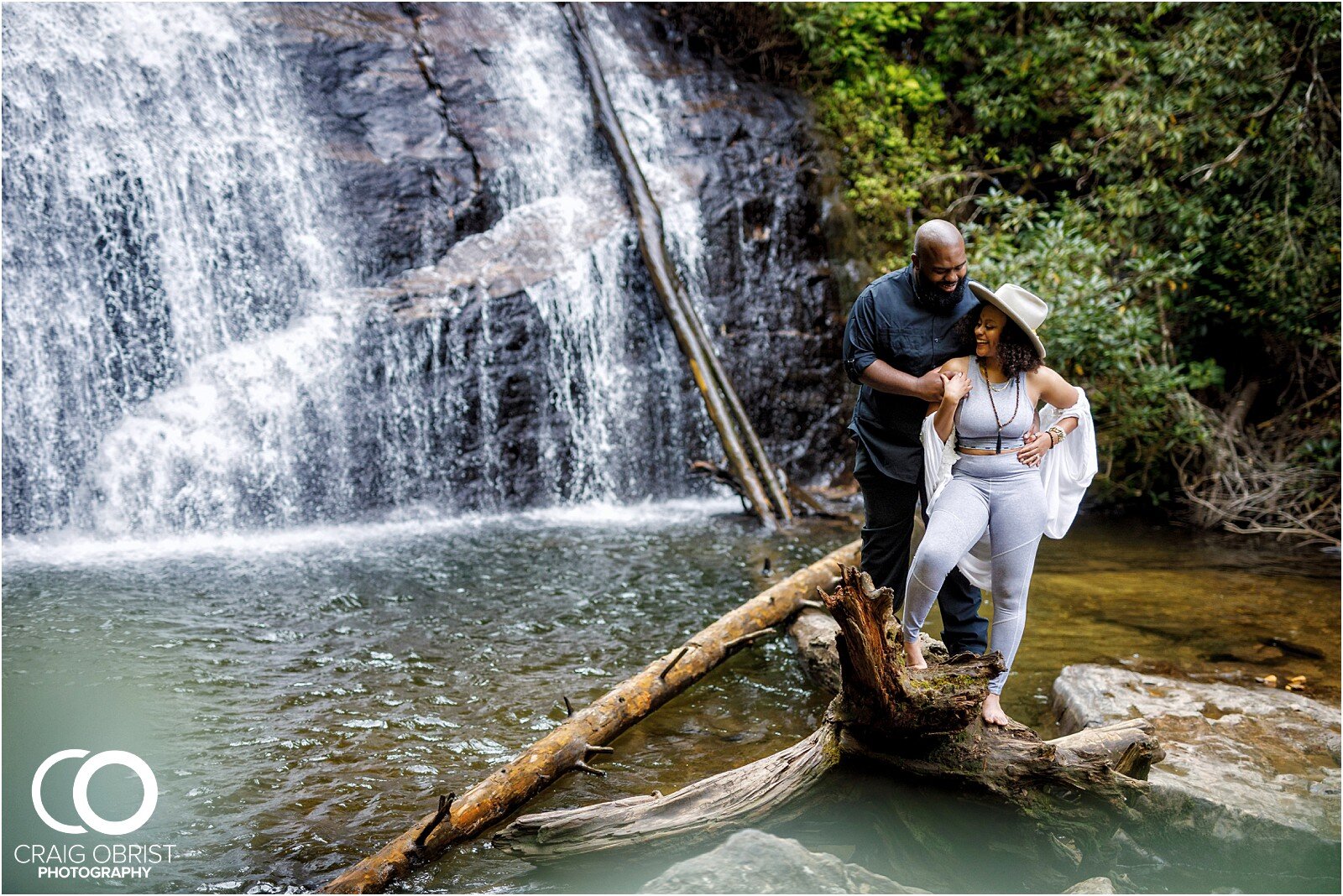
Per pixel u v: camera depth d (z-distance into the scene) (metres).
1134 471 10.65
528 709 4.80
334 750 4.34
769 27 12.79
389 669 5.29
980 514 3.60
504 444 9.96
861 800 3.36
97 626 5.89
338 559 7.66
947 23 12.72
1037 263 9.63
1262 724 4.31
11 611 6.15
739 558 7.72
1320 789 3.70
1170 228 10.27
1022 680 5.15
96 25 9.24
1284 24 9.54
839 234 12.00
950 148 12.87
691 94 12.09
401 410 9.52
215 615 6.14
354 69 10.49
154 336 9.20
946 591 4.08
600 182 11.17
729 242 11.27
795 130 12.02
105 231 9.00
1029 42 11.80
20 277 8.63
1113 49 10.34
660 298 10.25
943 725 3.18
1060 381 3.67
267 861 3.46
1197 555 8.20
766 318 11.34
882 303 3.75
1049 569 7.59
